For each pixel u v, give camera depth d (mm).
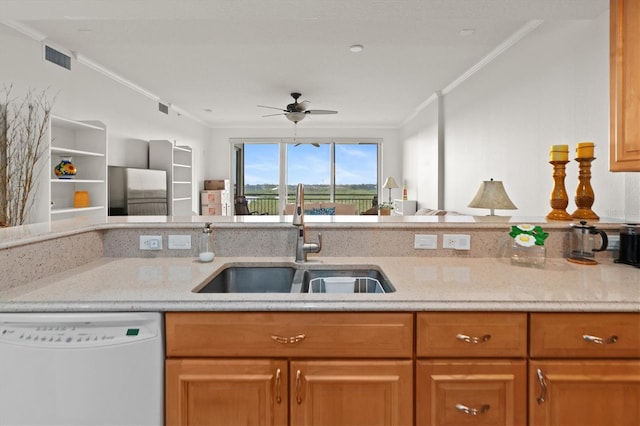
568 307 1131
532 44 3047
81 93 3914
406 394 1146
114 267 1591
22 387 1094
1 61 2943
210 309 1133
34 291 1219
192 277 1428
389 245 1824
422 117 6297
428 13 2359
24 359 1089
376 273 1670
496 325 1144
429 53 3787
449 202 5078
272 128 8391
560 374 1140
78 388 1096
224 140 8320
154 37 3385
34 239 1332
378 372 1146
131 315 1120
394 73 4473
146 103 5391
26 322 1101
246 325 1145
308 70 4379
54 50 3506
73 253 1563
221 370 1144
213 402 1146
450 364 1146
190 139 7160
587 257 1684
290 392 1149
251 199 8570
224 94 5496
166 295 1188
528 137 3109
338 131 8414
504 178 3521
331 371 1148
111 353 1100
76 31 3254
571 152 2564
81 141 3752
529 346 1146
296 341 1144
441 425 1148
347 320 1146
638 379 1142
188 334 1142
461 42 3492
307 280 1673
